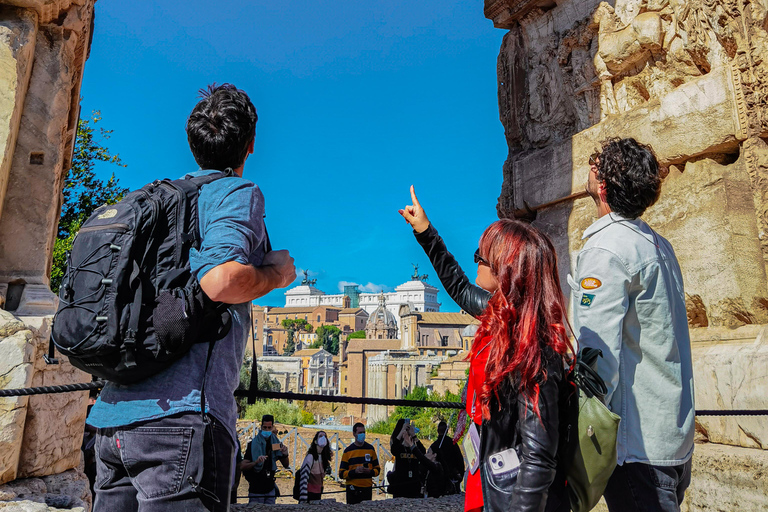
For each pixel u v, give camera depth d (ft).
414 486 26.03
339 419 277.03
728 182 14.24
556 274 5.87
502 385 5.43
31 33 10.30
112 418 5.09
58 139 10.84
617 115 17.44
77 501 8.48
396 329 529.04
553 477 5.24
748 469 11.69
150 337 4.83
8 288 9.92
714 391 13.57
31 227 10.32
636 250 6.37
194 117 6.13
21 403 8.04
